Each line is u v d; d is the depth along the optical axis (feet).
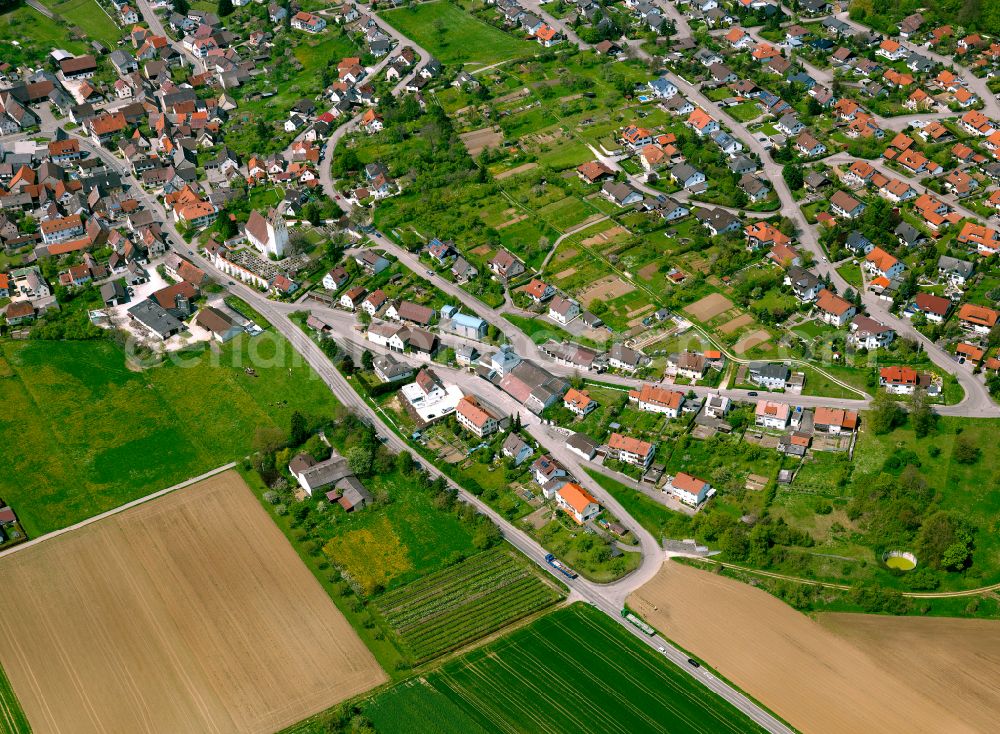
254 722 609.42
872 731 593.42
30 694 631.97
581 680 628.28
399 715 609.01
